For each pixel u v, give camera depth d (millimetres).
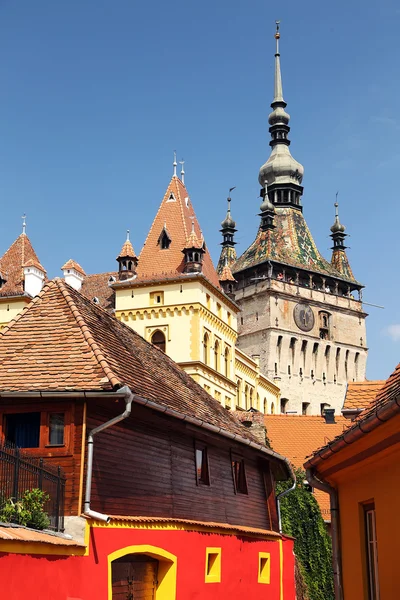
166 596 21125
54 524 16984
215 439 25266
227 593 24938
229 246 142625
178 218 80500
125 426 20250
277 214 140375
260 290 127438
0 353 20094
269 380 102688
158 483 21578
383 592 14836
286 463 31469
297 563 39188
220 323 81250
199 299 75750
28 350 20078
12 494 15312
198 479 24453
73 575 16562
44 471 16750
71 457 18250
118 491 19422
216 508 25375
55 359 19594
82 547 17109
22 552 14109
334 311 133875
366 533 16438
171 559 21172
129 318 77125
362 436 14250
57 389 18234
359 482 16516
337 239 142875
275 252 132625
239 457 28250
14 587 13711
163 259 78562
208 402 29109
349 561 17172
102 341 21312
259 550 28578
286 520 40062
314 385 128625
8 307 74375
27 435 18766
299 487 41375
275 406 106688
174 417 21125
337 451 15859
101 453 18875
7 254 77750
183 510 22844
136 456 20578
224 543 25000
